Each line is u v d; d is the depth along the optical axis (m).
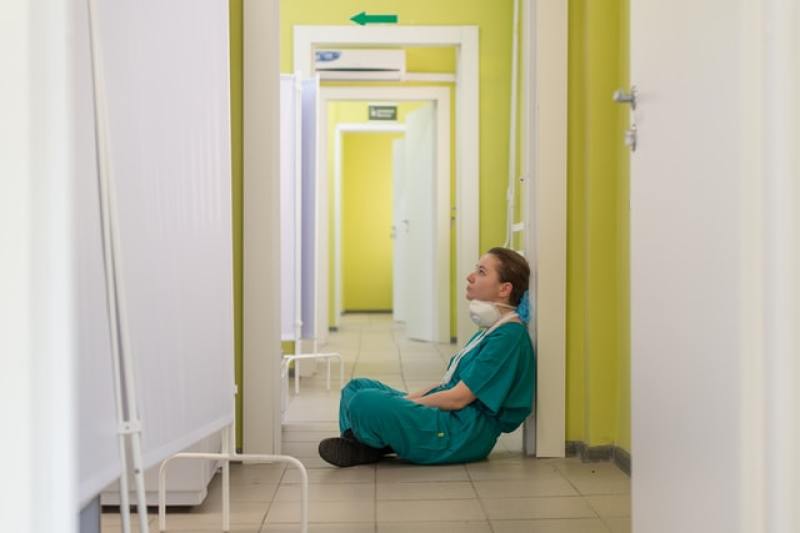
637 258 1.53
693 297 1.21
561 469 2.64
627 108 2.58
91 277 1.12
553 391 2.79
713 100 1.13
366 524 2.09
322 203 5.90
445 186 6.28
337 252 7.86
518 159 4.60
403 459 2.79
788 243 0.95
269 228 2.73
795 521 0.96
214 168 1.73
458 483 2.49
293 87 4.14
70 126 0.75
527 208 2.84
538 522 2.09
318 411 3.77
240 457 1.84
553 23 2.74
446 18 5.29
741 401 1.02
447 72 6.07
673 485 1.31
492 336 2.75
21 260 0.69
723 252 1.09
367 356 5.77
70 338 0.74
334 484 2.49
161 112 1.40
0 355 0.69
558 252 2.77
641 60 1.50
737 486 1.04
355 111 8.03
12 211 0.69
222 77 1.81
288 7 5.16
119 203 1.20
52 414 0.72
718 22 1.10
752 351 1.00
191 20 1.58
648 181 1.46
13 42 0.69
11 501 0.69
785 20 0.94
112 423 1.17
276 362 2.76
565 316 2.78
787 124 0.94
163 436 1.37
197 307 1.58
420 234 6.71
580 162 2.78
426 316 6.64
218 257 1.75
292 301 4.16
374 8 5.21
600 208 2.72
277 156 2.77
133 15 1.27
